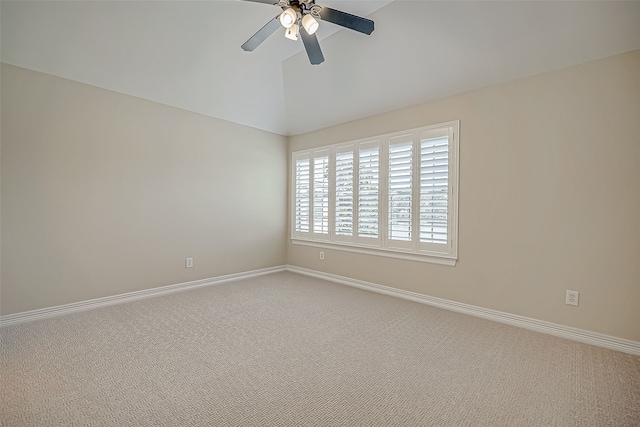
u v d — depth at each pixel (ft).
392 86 10.83
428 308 10.60
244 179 14.58
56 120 9.48
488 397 5.67
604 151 7.67
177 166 12.26
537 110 8.63
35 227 9.19
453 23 8.18
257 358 7.11
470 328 8.88
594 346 7.75
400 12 8.45
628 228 7.40
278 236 16.19
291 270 16.37
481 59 8.77
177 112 12.23
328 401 5.56
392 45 9.48
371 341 8.02
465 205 10.05
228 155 13.96
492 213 9.50
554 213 8.42
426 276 11.07
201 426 4.90
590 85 7.82
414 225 11.24
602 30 7.14
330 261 14.39
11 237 8.82
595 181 7.81
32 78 9.03
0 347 7.48
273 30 7.41
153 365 6.75
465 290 10.12
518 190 9.00
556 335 8.39
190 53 10.27
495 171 9.41
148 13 8.68
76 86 9.81
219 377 6.31
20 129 8.89
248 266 14.87
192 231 12.79
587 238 7.95
